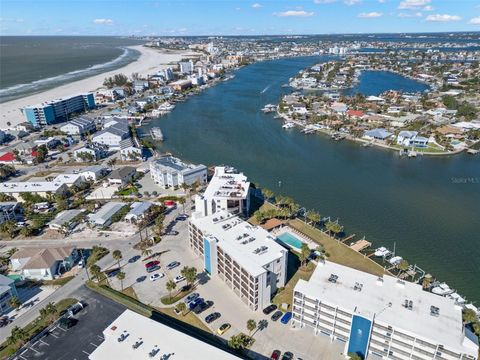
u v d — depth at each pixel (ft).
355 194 625.82
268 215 521.24
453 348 254.88
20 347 307.58
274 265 362.33
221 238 394.52
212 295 373.61
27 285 387.34
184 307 339.36
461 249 468.75
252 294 341.62
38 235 486.79
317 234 491.31
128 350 263.29
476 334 301.43
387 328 278.87
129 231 493.36
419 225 524.93
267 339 318.45
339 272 337.31
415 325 274.57
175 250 452.35
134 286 386.32
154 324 287.48
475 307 361.92
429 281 396.78
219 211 470.39
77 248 456.86
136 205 545.44
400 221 536.01
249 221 520.42
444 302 299.58
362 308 292.81
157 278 396.37
